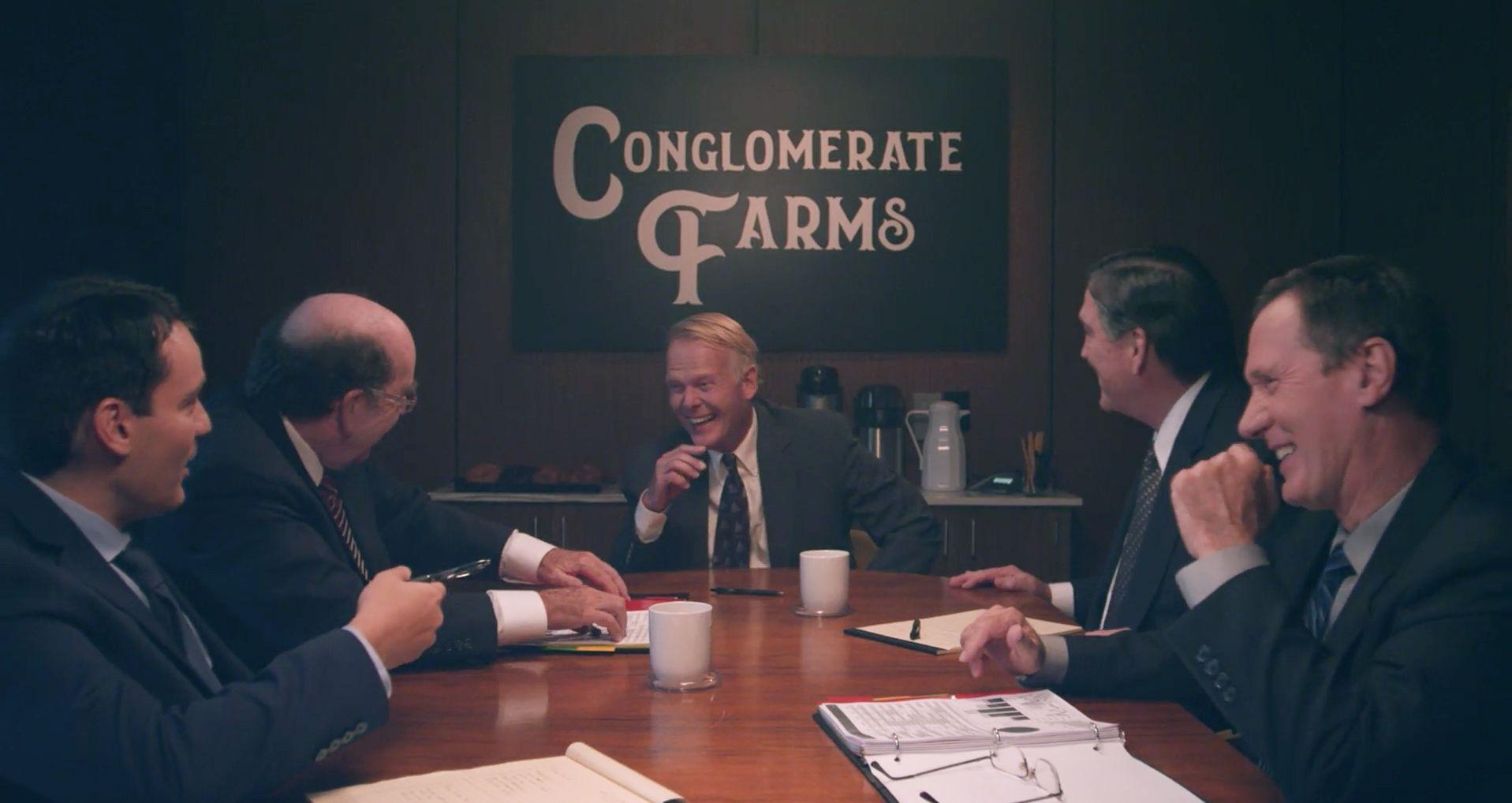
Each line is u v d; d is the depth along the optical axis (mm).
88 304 1093
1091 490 4234
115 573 1112
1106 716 1345
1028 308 4238
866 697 1415
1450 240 3525
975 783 1084
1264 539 1479
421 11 4195
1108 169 4215
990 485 3982
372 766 1167
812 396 4094
